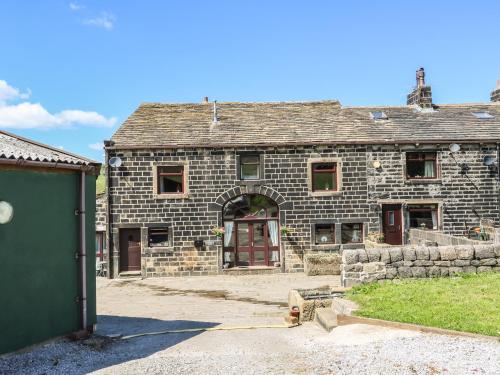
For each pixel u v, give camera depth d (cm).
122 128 2384
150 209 2277
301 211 2303
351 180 2309
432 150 2325
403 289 1208
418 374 709
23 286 902
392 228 2333
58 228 986
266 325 1186
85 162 1047
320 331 1067
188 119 2480
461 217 2320
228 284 2052
